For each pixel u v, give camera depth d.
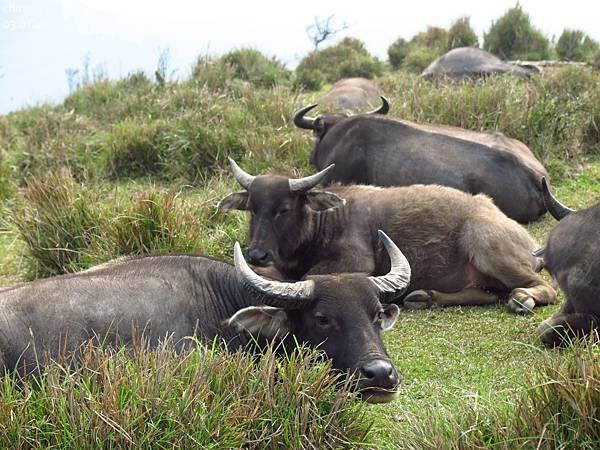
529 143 16.17
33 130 20.88
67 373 6.29
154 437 5.97
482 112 16.95
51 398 6.09
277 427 6.47
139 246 11.73
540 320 10.01
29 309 7.16
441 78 23.39
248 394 6.52
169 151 17.86
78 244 12.55
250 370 6.76
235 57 28.08
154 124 18.75
